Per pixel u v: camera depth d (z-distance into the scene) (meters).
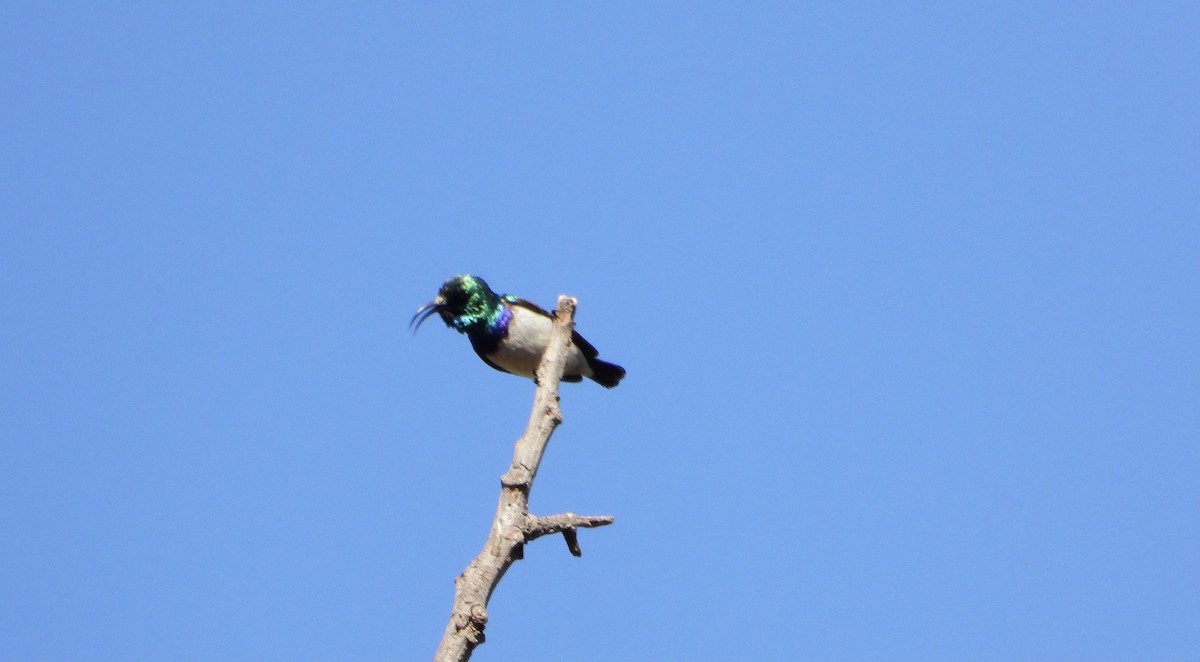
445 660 10.31
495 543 10.97
